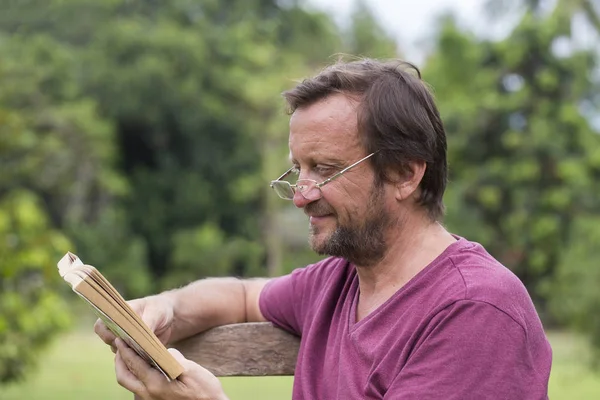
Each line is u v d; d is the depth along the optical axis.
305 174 2.71
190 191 36.66
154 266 36.97
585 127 26.47
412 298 2.67
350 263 2.98
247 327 3.15
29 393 13.62
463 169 26.73
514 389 2.47
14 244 9.17
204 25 39.12
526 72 27.33
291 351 3.15
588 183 25.22
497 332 2.50
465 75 28.36
